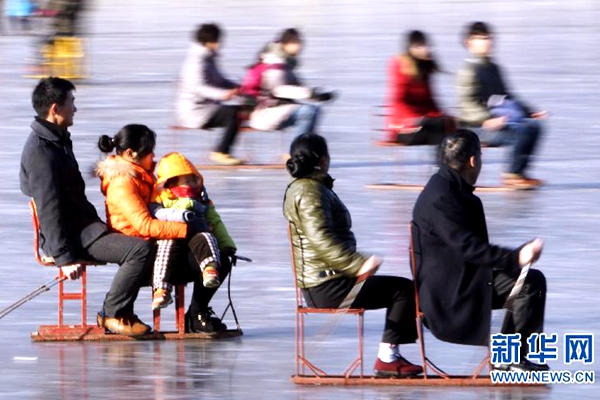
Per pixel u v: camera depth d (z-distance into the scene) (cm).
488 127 2891
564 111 4162
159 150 3472
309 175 1530
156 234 1692
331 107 4284
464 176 1469
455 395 1465
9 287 2052
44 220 1678
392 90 2978
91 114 4147
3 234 2466
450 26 7206
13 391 1487
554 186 2973
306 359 1620
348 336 1755
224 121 3238
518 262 1420
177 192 1730
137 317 1747
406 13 8131
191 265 1708
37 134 1689
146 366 1598
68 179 1695
